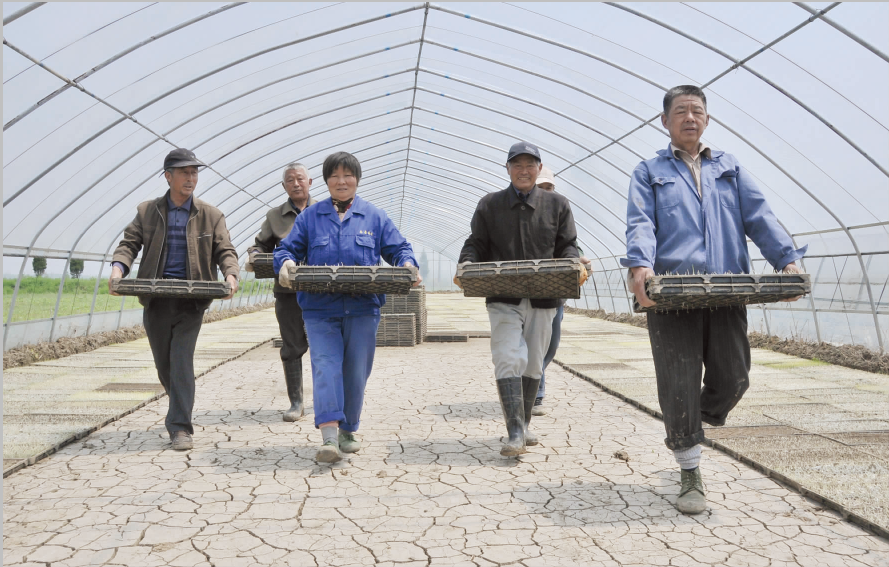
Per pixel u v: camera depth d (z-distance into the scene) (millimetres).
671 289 2537
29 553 2465
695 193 2961
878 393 5703
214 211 4250
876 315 8742
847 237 9211
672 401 2918
